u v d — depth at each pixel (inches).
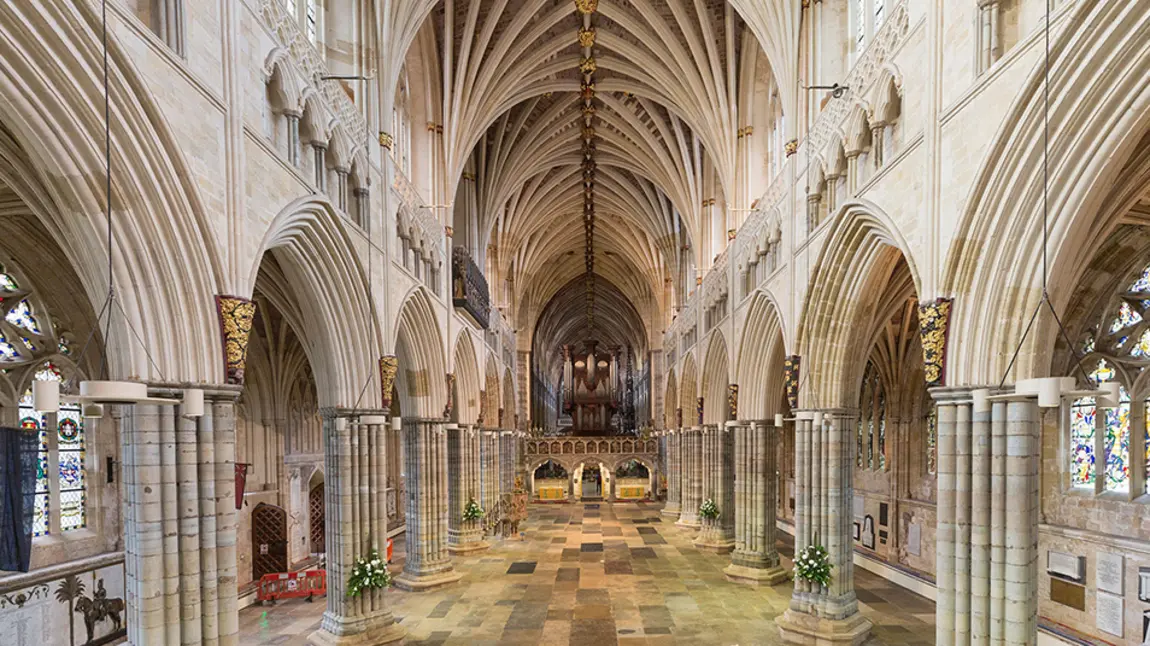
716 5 838.5
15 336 498.0
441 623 607.5
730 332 888.9
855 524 924.0
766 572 756.0
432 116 860.6
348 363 549.3
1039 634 536.7
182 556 318.0
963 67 343.6
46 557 491.5
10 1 223.6
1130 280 513.3
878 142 459.2
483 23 841.5
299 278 501.7
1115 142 267.4
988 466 330.3
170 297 309.0
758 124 874.8
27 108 242.2
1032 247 304.5
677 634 572.4
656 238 1515.7
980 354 329.4
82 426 539.2
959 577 341.1
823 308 560.7
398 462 1131.3
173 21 317.7
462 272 886.4
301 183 451.2
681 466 1302.9
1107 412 518.3
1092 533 513.0
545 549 976.3
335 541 545.0
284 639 559.8
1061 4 275.1
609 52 962.1
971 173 331.0
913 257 394.0
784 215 650.8
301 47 465.1
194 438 321.7
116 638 534.3
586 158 1317.7
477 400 1053.8
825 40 599.2
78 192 268.8
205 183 332.8
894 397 801.6
